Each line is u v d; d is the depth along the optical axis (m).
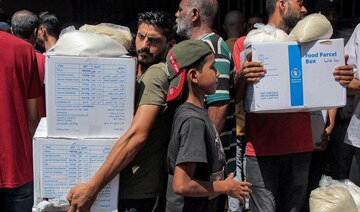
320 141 3.58
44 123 2.65
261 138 3.25
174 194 2.35
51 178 2.38
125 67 2.33
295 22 3.18
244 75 2.84
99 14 7.00
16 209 3.04
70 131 2.35
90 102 2.34
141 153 2.47
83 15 6.96
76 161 2.37
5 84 2.87
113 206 2.42
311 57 2.82
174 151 2.28
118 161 2.30
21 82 2.95
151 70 2.43
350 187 3.51
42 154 2.36
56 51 2.32
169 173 2.35
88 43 2.31
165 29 2.61
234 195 2.33
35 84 3.08
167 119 2.49
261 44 2.79
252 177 3.31
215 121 2.91
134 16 6.96
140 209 2.49
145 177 2.48
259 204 3.29
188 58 2.28
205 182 2.27
